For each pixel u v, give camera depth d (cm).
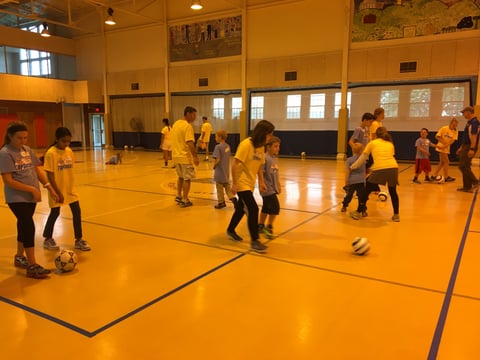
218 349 256
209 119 2061
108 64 2347
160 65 2153
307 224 583
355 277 379
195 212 670
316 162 1614
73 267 398
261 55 1850
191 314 304
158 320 295
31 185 378
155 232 542
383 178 584
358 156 631
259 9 1822
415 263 417
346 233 535
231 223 500
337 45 1677
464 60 1457
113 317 300
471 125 832
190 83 2072
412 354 249
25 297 337
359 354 250
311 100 1783
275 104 1872
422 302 324
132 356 248
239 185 458
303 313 305
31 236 380
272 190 502
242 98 1916
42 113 2322
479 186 937
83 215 648
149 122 2272
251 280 372
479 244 482
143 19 2161
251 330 280
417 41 1524
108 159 1703
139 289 352
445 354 249
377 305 319
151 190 901
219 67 1970
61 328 283
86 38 2388
